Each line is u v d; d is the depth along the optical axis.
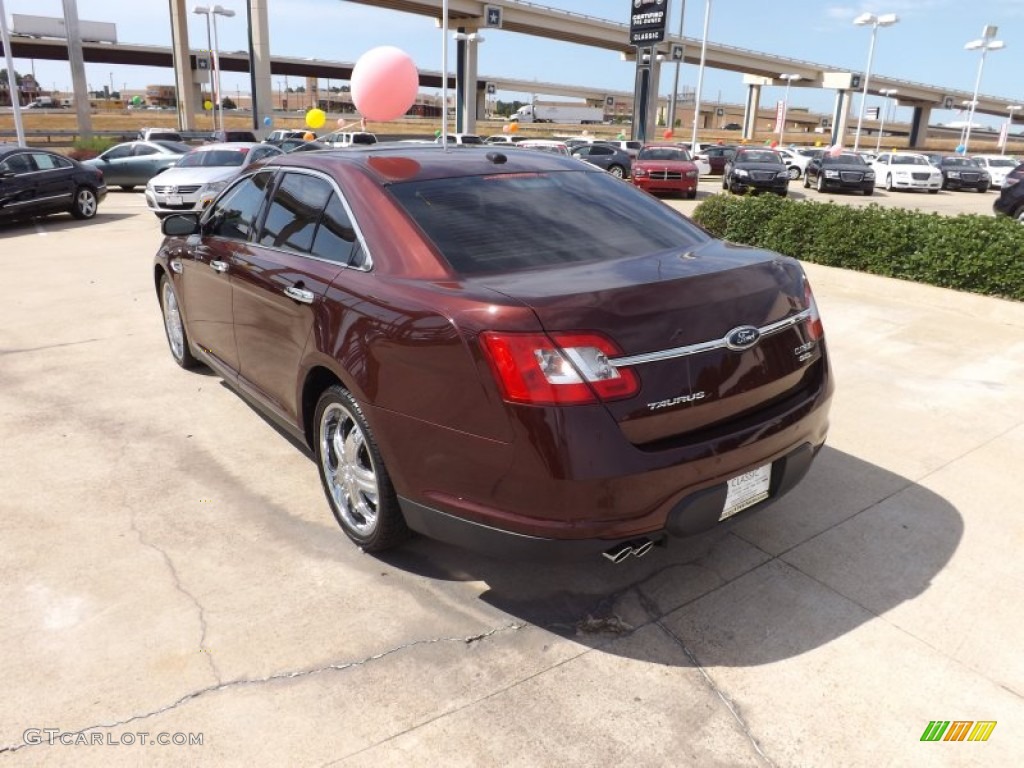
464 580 3.12
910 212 8.61
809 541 3.40
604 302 2.43
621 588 3.08
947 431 4.58
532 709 2.44
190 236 4.71
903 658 2.67
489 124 107.19
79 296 8.11
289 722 2.38
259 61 53.16
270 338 3.66
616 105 155.25
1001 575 3.15
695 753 2.28
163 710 2.42
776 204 9.52
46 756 2.24
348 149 3.78
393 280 2.87
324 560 3.26
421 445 2.71
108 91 169.88
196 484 3.92
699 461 2.53
